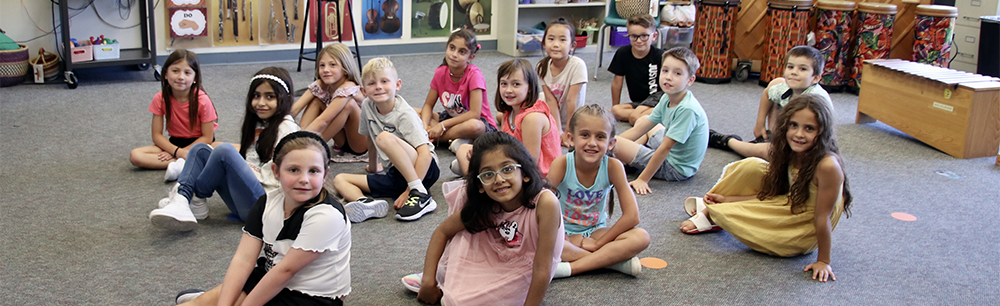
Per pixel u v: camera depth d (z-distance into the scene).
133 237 2.09
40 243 2.03
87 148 3.01
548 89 3.20
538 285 1.56
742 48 5.12
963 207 2.52
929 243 2.19
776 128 2.02
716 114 4.00
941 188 2.73
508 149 1.50
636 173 2.88
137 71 4.76
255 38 5.14
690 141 2.70
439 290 1.70
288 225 1.46
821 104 1.91
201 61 4.98
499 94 2.58
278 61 5.24
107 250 2.00
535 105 2.38
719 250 2.11
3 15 4.32
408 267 1.94
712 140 3.29
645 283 1.88
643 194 2.60
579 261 1.88
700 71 4.99
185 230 2.09
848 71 4.77
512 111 2.63
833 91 4.74
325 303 1.49
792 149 1.97
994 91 3.05
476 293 1.59
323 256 1.46
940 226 2.33
